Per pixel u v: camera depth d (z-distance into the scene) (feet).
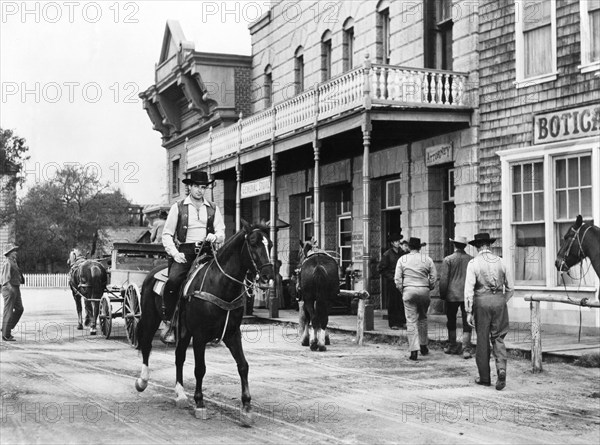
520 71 55.16
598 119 48.96
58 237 168.96
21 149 169.89
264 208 99.66
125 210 178.29
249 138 78.48
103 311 57.98
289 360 42.70
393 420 26.96
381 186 74.02
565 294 51.01
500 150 56.65
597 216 48.85
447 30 64.90
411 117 57.57
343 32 80.59
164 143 126.00
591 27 50.01
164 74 118.52
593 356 38.88
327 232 83.56
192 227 30.66
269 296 71.67
